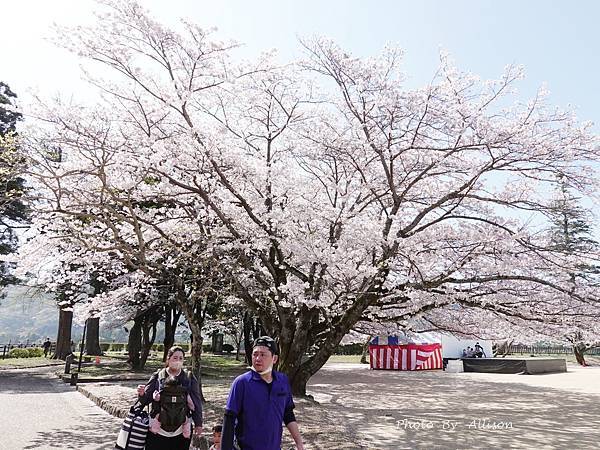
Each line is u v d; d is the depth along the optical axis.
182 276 11.39
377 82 9.90
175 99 9.38
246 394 3.57
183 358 4.91
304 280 11.21
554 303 10.95
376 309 11.83
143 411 4.73
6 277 22.94
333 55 10.30
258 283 12.47
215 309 23.41
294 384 11.63
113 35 9.06
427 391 16.48
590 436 8.56
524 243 10.38
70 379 17.20
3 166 9.34
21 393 14.35
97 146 9.08
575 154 9.64
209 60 9.63
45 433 8.44
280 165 11.52
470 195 10.43
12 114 21.78
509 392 16.45
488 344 34.44
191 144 9.34
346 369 28.97
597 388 18.16
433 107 9.70
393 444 7.60
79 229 10.22
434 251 10.95
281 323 12.08
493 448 7.49
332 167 12.30
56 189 8.42
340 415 10.55
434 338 30.12
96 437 8.13
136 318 23.25
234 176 10.45
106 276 15.63
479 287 11.20
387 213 11.70
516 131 9.35
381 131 10.34
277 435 3.56
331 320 12.11
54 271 12.92
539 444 7.83
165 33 9.12
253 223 10.90
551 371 28.38
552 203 10.49
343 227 10.54
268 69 10.43
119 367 24.86
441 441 7.95
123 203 8.99
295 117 11.88
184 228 11.80
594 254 10.30
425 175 11.10
